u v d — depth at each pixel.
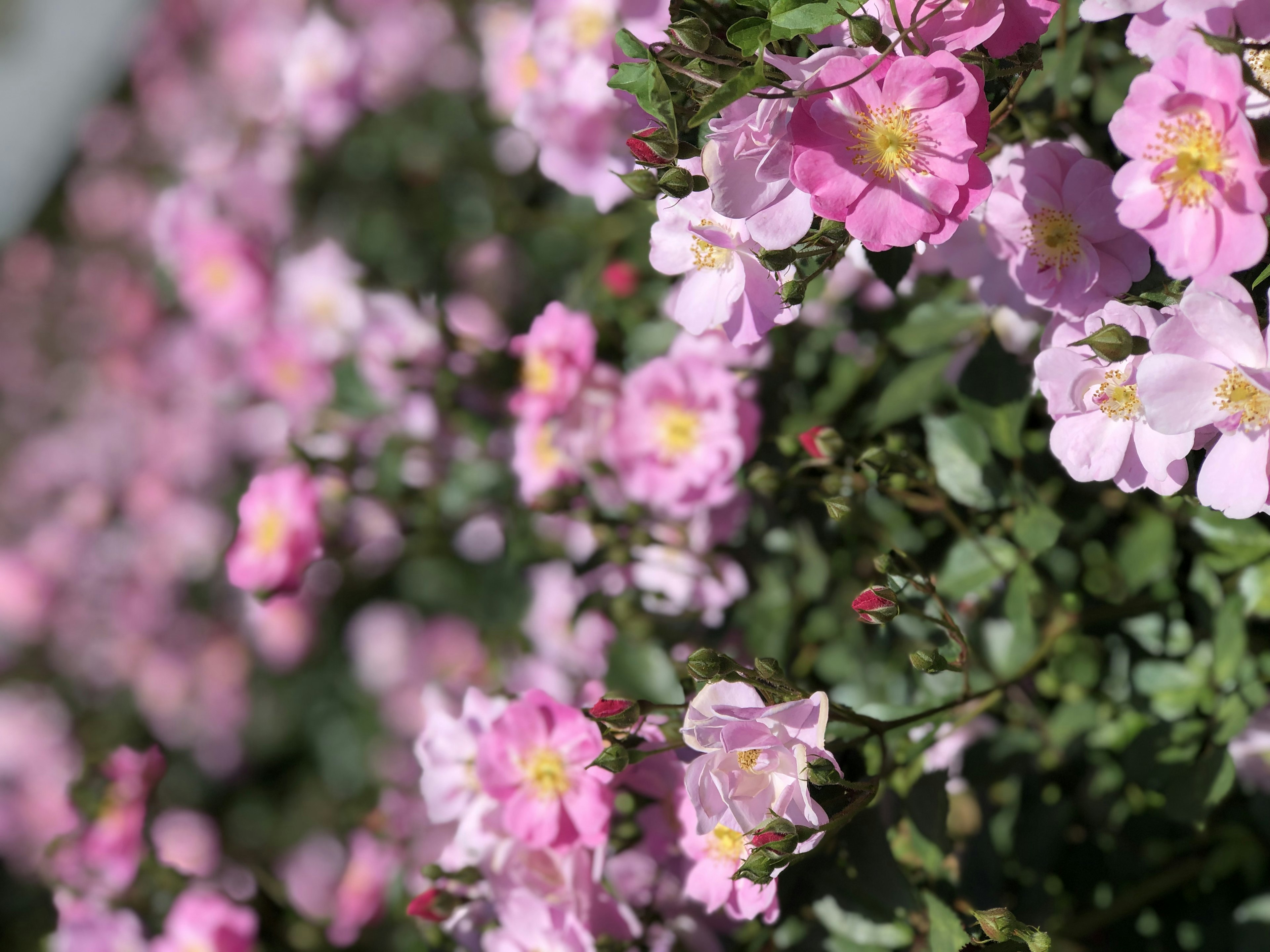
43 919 1.12
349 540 0.88
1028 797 0.71
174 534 1.46
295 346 1.18
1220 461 0.53
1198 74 0.51
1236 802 0.70
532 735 0.62
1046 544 0.65
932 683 0.68
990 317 0.67
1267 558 0.65
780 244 0.55
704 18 0.59
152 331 1.64
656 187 0.59
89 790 0.80
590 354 0.77
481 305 1.08
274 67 1.59
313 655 1.25
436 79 1.25
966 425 0.68
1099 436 0.56
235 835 1.26
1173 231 0.52
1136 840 0.70
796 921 0.65
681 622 0.77
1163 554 0.66
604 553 0.78
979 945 0.60
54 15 2.10
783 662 0.72
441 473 0.90
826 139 0.54
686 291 0.59
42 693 1.47
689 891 0.60
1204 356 0.52
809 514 0.72
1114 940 0.70
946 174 0.54
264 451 1.37
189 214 1.33
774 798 0.56
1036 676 0.72
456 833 0.73
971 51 0.56
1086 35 0.64
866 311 0.75
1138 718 0.71
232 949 0.77
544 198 0.99
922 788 0.63
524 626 0.89
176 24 1.78
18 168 2.04
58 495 1.68
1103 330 0.54
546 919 0.64
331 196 1.29
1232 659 0.64
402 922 0.82
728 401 0.73
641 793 0.65
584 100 0.74
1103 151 0.65
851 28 0.54
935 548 0.72
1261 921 0.68
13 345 1.87
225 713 1.32
